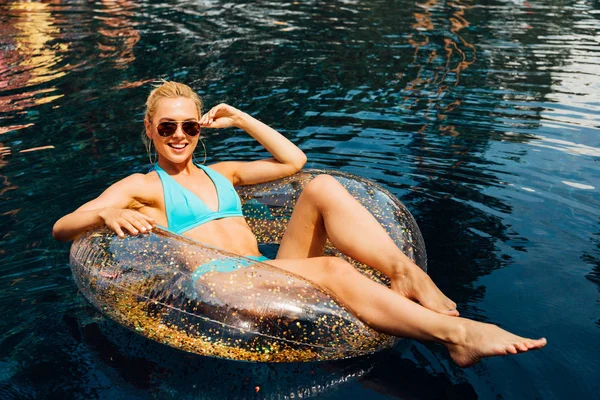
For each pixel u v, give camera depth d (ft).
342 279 7.77
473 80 20.26
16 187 12.39
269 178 10.55
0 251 10.06
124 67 21.47
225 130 15.89
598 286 8.89
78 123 16.17
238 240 9.09
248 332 7.54
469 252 9.90
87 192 12.07
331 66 21.89
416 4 34.35
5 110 17.29
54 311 8.55
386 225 9.17
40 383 7.09
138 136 15.17
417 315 7.36
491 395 6.77
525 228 10.67
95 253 8.38
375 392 6.93
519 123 16.21
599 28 28.27
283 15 31.12
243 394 6.91
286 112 17.11
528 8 33.45
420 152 14.26
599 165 13.34
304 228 8.69
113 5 33.63
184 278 7.82
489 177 12.85
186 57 22.86
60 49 23.98
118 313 8.14
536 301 8.50
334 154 14.08
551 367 7.18
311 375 7.31
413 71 21.30
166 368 7.41
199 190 9.39
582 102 17.88
